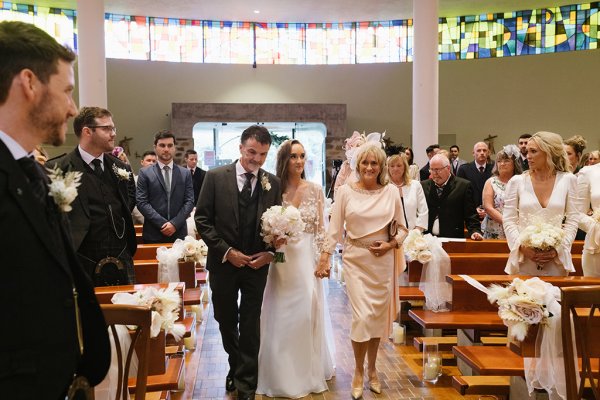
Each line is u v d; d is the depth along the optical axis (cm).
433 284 486
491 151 1480
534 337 322
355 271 407
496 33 1502
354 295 403
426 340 488
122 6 1406
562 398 313
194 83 1523
